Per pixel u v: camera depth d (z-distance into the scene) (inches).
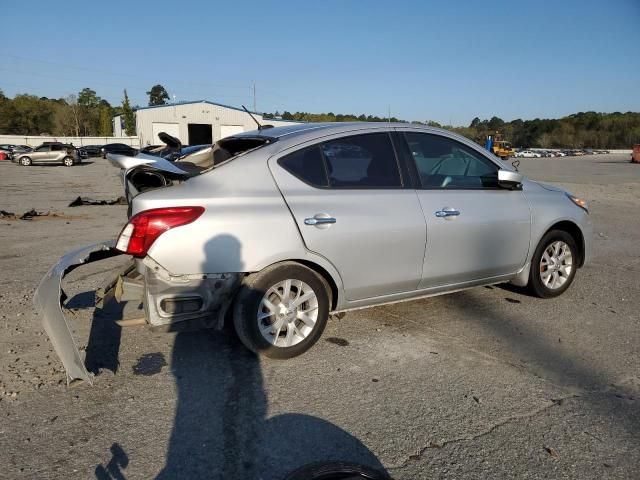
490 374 137.9
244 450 103.8
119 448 104.0
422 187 161.9
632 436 110.4
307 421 114.5
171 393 126.0
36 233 342.3
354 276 148.6
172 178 137.6
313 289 144.0
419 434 110.1
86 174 1040.2
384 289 155.8
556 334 166.2
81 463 99.2
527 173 1130.7
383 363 143.7
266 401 122.7
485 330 168.9
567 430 112.2
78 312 181.3
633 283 226.4
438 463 100.5
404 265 156.1
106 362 142.6
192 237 126.9
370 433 110.3
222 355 147.8
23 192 653.9
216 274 130.3
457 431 111.3
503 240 177.2
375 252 149.8
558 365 143.9
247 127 2231.8
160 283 127.1
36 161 1379.2
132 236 125.6
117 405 120.3
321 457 101.9
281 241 135.4
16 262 256.1
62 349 127.6
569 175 1059.3
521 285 193.2
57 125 3408.0
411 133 165.2
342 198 146.2
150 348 152.1
